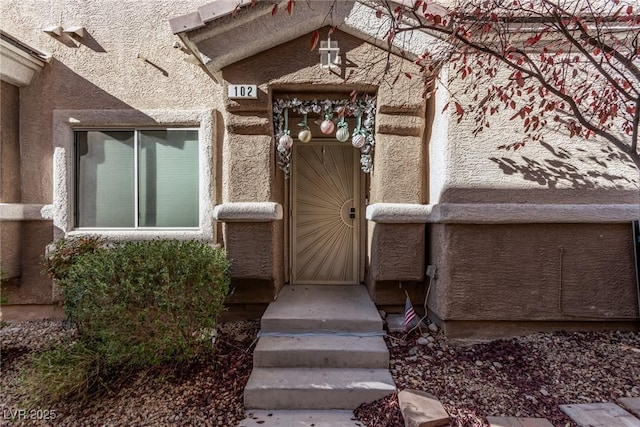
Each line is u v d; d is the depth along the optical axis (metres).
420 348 4.38
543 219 4.44
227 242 5.03
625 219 4.41
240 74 4.89
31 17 5.38
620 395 3.47
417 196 5.06
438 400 3.39
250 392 3.53
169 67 5.40
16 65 5.05
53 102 5.35
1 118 5.09
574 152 4.54
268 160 5.03
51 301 5.43
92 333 3.86
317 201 6.47
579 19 3.46
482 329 4.60
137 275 3.79
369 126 5.19
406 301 4.75
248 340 4.64
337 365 3.97
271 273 5.05
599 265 4.52
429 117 5.12
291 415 3.46
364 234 6.43
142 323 3.68
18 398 3.67
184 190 5.43
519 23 4.05
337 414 3.48
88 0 5.37
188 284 3.90
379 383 3.64
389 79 4.90
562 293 4.52
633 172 4.50
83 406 3.52
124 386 3.76
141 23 5.39
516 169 4.55
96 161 5.43
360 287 6.23
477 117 4.41
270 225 5.05
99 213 5.43
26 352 4.51
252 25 4.57
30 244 5.39
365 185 6.40
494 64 4.29
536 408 3.32
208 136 5.32
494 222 4.46
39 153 5.36
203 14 4.29
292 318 4.53
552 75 4.11
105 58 5.38
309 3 4.34
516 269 4.52
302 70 4.87
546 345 4.33
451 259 4.52
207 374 3.95
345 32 4.85
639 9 4.25
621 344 4.30
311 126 6.23
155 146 5.43
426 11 3.88
